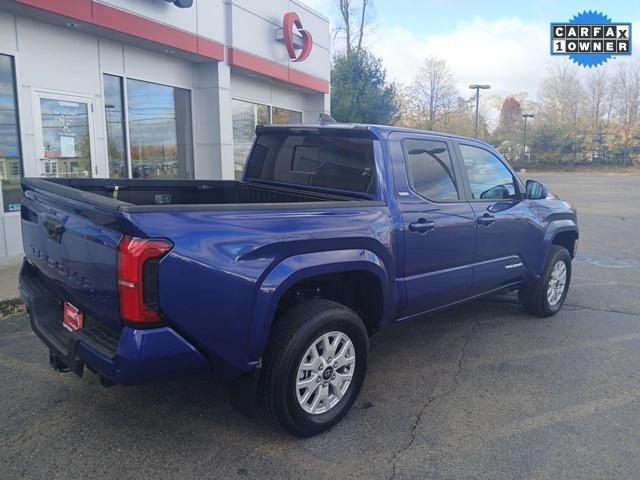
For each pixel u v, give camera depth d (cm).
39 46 838
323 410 340
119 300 265
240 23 1205
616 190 2933
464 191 460
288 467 302
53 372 420
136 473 293
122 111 1006
